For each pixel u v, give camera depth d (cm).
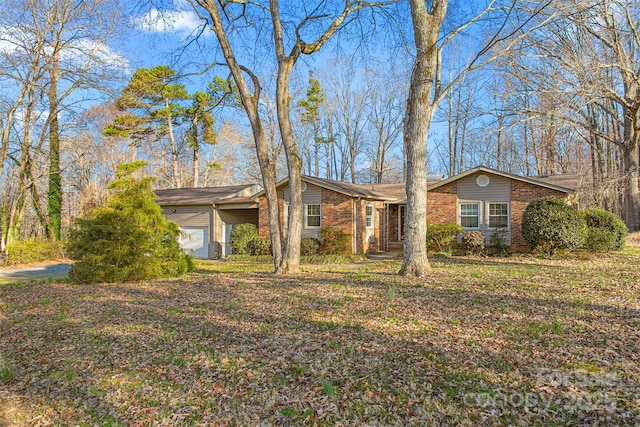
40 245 2012
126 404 414
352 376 443
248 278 1174
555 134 2058
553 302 733
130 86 1780
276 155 3453
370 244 2089
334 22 1205
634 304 701
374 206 2142
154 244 1259
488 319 634
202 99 2811
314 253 1844
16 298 1001
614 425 329
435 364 464
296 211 1230
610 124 2733
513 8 1093
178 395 427
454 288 894
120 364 513
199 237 2184
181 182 3994
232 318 699
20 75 1941
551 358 467
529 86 2011
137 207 1269
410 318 654
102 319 732
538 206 1554
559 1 1464
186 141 3209
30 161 2138
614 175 2064
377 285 966
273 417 374
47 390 453
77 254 1212
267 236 2000
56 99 2066
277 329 623
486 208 1773
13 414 407
